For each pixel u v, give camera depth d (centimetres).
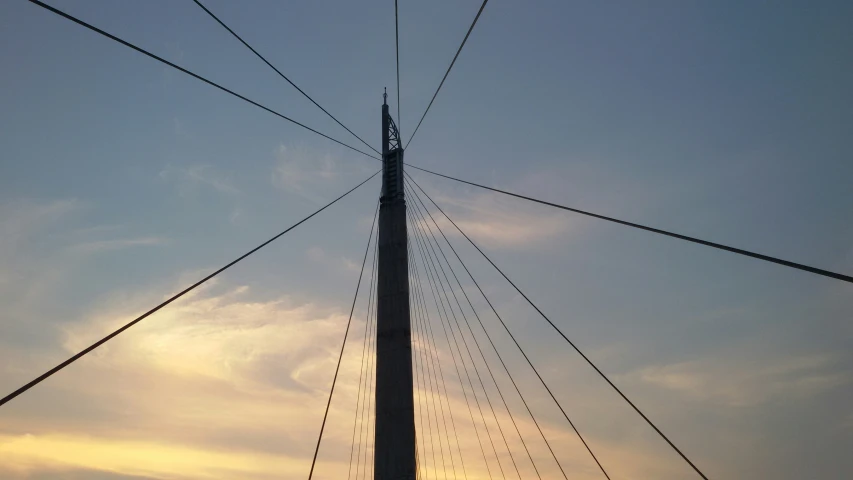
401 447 2077
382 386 2181
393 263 2383
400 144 2709
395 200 2528
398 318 2280
